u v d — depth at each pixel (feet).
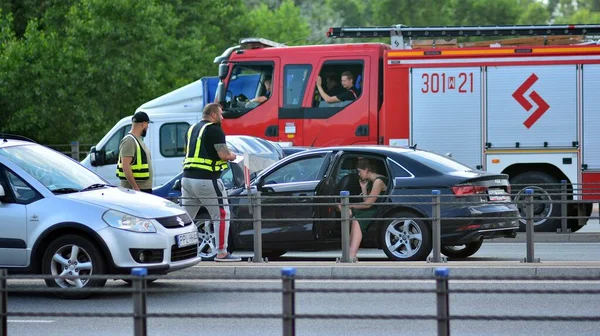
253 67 242.17
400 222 157.58
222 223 155.63
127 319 116.26
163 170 253.44
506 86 229.25
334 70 238.48
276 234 164.04
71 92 410.93
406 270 139.85
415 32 237.86
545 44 236.63
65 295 127.95
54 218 127.03
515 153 229.04
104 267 126.72
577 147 227.61
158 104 257.34
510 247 199.93
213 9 554.05
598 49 226.38
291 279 71.67
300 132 239.09
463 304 122.52
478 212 157.17
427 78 230.89
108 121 423.23
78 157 346.13
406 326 109.19
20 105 413.39
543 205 224.12
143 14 421.18
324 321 113.09
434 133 231.09
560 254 181.88
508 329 106.73
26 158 134.41
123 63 413.80
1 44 416.46
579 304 121.90
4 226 128.57
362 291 71.97
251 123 241.76
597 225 263.70
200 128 155.22
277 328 109.09
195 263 133.59
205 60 496.64
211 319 115.75
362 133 236.63
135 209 128.88
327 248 164.86
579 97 227.61
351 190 164.04
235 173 191.21
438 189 156.97
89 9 416.46
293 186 164.76
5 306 75.72
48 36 418.92
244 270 143.84
